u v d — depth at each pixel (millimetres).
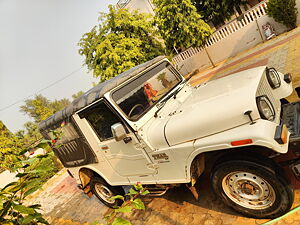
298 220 2236
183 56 14914
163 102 3205
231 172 2406
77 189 6500
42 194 7422
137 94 3051
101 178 4027
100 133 3283
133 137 2838
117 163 3381
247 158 2260
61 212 5441
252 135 1984
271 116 2242
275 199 2236
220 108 2293
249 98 2170
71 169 4492
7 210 1021
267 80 2879
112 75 9703
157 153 2740
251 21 11531
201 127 2352
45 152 1162
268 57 8234
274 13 10117
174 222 3109
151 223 3334
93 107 3014
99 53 9797
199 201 3254
